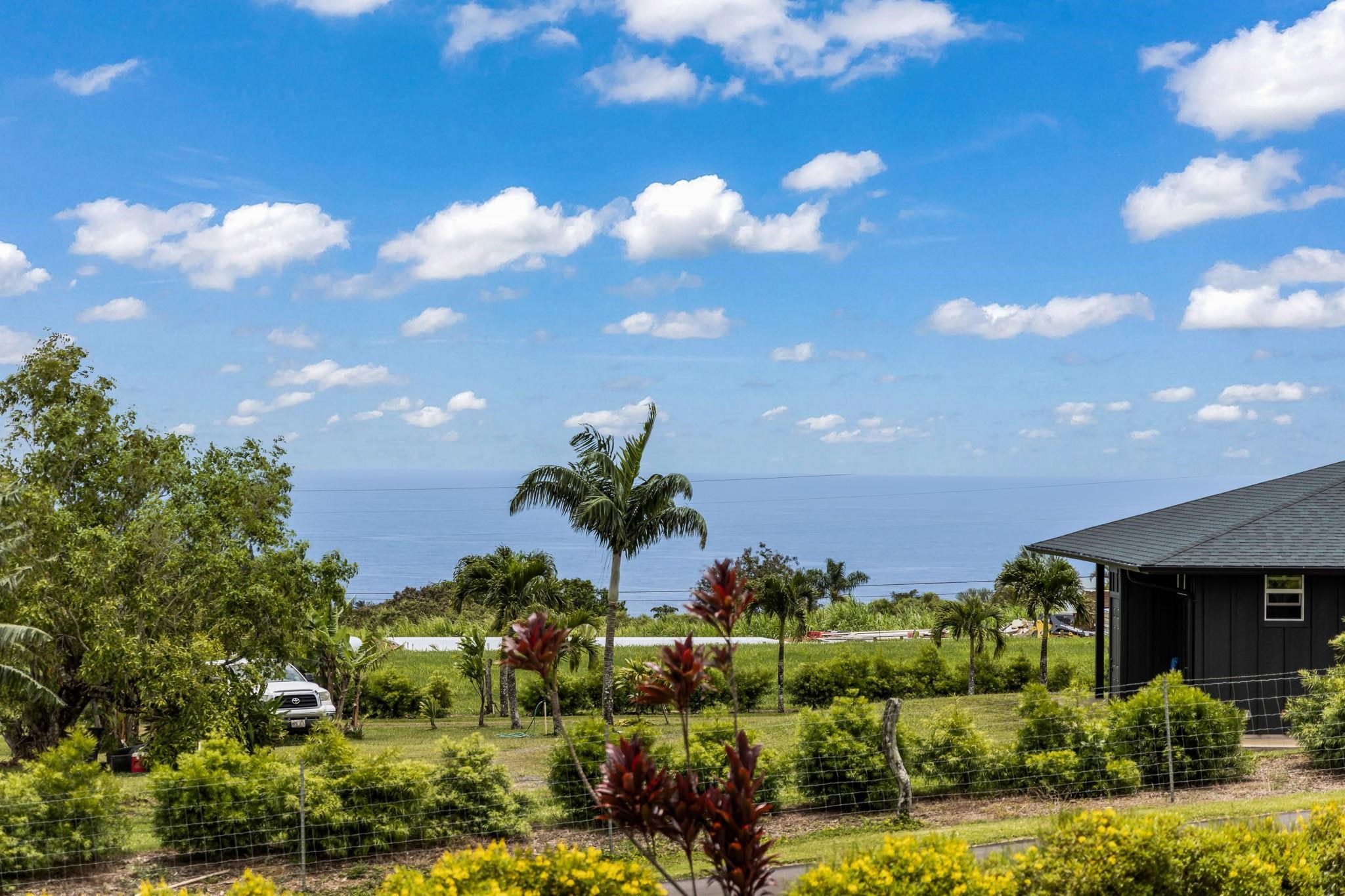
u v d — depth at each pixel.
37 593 20.28
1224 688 19.52
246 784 12.09
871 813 13.77
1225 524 21.70
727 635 6.18
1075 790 14.09
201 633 21.67
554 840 12.62
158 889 7.39
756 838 5.85
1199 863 7.56
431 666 41.03
